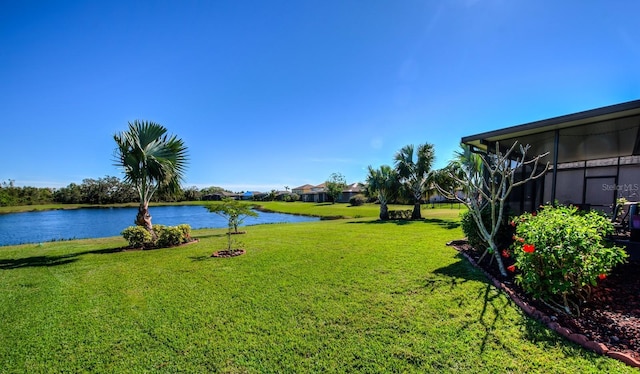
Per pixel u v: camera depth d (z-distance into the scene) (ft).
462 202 16.62
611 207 26.81
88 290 13.70
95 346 8.59
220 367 7.43
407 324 9.33
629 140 21.31
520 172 25.08
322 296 12.06
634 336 8.02
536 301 10.52
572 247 9.32
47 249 25.48
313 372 7.13
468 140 21.67
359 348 8.09
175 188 29.35
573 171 34.06
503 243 16.55
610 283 11.82
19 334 9.38
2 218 86.74
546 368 6.89
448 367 7.10
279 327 9.48
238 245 25.00
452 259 17.44
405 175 51.98
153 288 13.80
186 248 24.64
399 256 18.62
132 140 25.16
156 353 8.14
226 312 10.77
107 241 31.01
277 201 194.80
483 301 10.89
